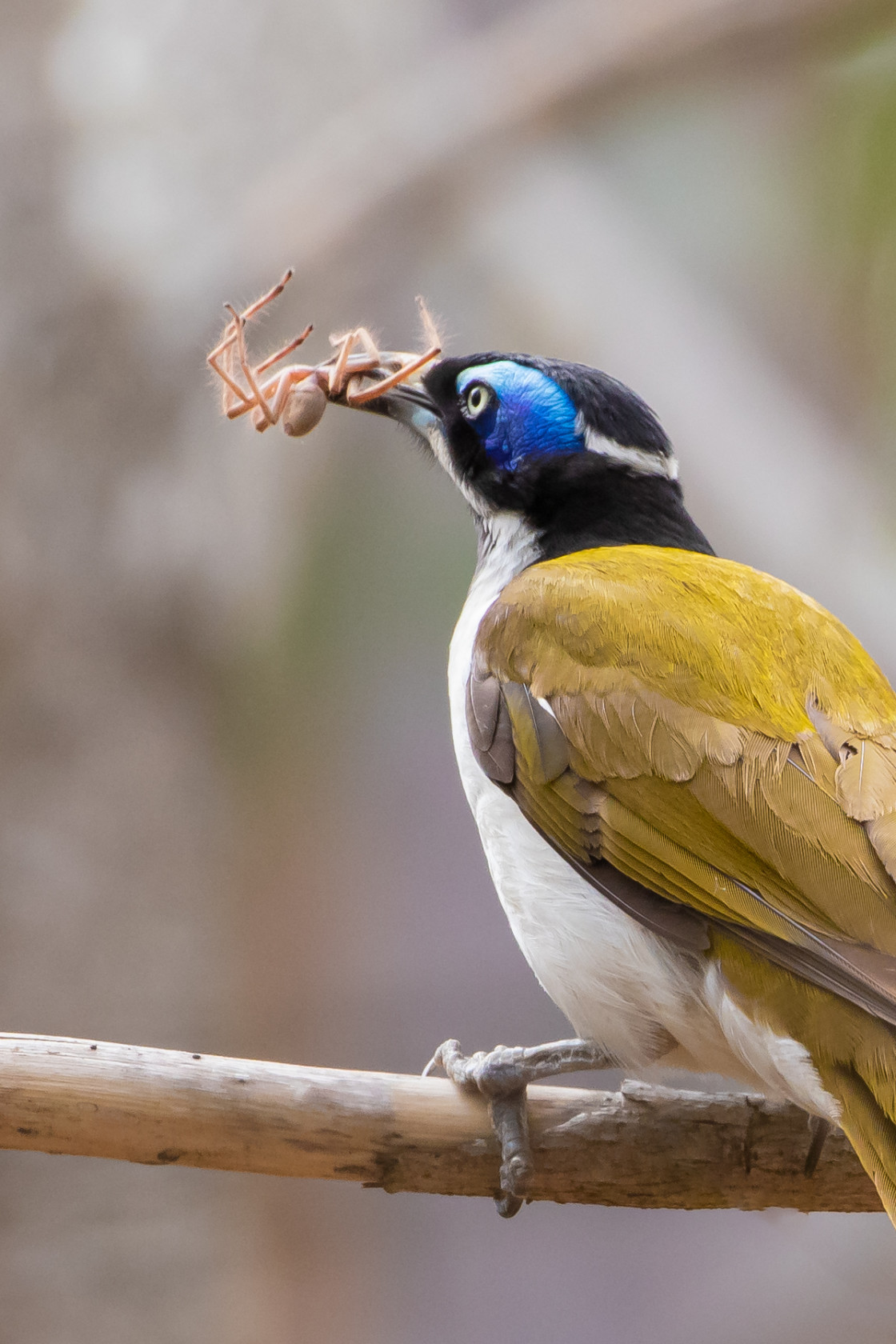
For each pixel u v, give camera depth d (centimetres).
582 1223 2081
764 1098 801
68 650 1292
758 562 1491
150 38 1399
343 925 1973
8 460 1305
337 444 1631
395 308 1611
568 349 1575
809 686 796
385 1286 2002
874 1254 1305
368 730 2052
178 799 1305
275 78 1441
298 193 1423
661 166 1616
